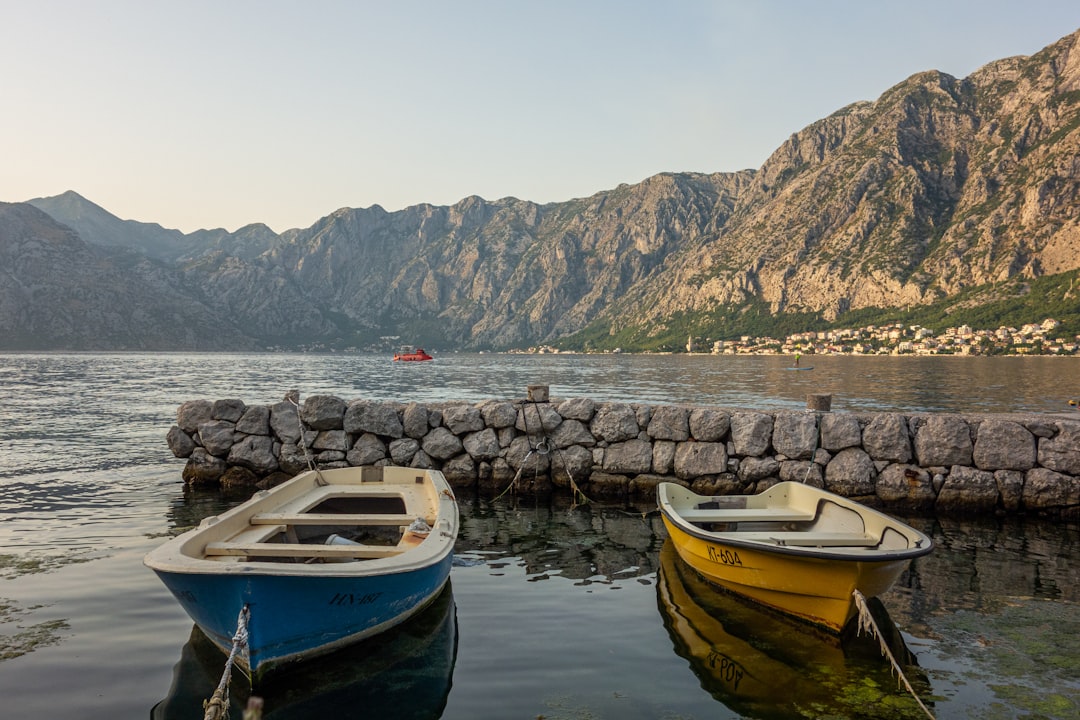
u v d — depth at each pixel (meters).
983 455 13.70
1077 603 8.91
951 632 7.99
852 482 14.00
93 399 42.56
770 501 11.80
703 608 8.80
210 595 6.53
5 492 15.23
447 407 15.88
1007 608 8.75
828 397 15.38
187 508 13.71
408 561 7.59
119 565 9.97
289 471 15.57
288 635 6.71
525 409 15.67
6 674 6.66
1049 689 6.58
